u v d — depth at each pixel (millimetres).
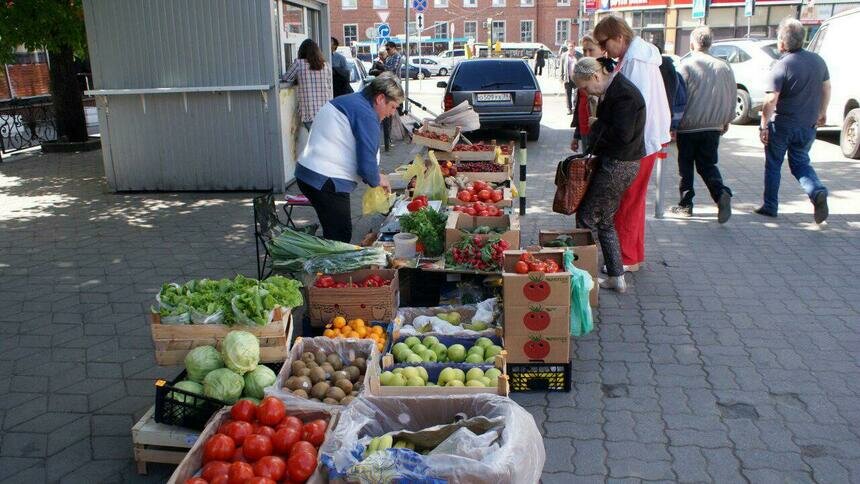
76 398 4301
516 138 15109
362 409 3277
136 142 9742
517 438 2898
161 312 3871
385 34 19578
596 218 5684
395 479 2705
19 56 17156
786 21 7363
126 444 3822
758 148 12781
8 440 3855
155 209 8961
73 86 13484
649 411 4098
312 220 8445
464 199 6148
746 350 4840
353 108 5281
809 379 4422
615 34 5621
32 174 11328
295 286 4121
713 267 6504
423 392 3607
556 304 4180
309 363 3773
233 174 9805
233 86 9352
